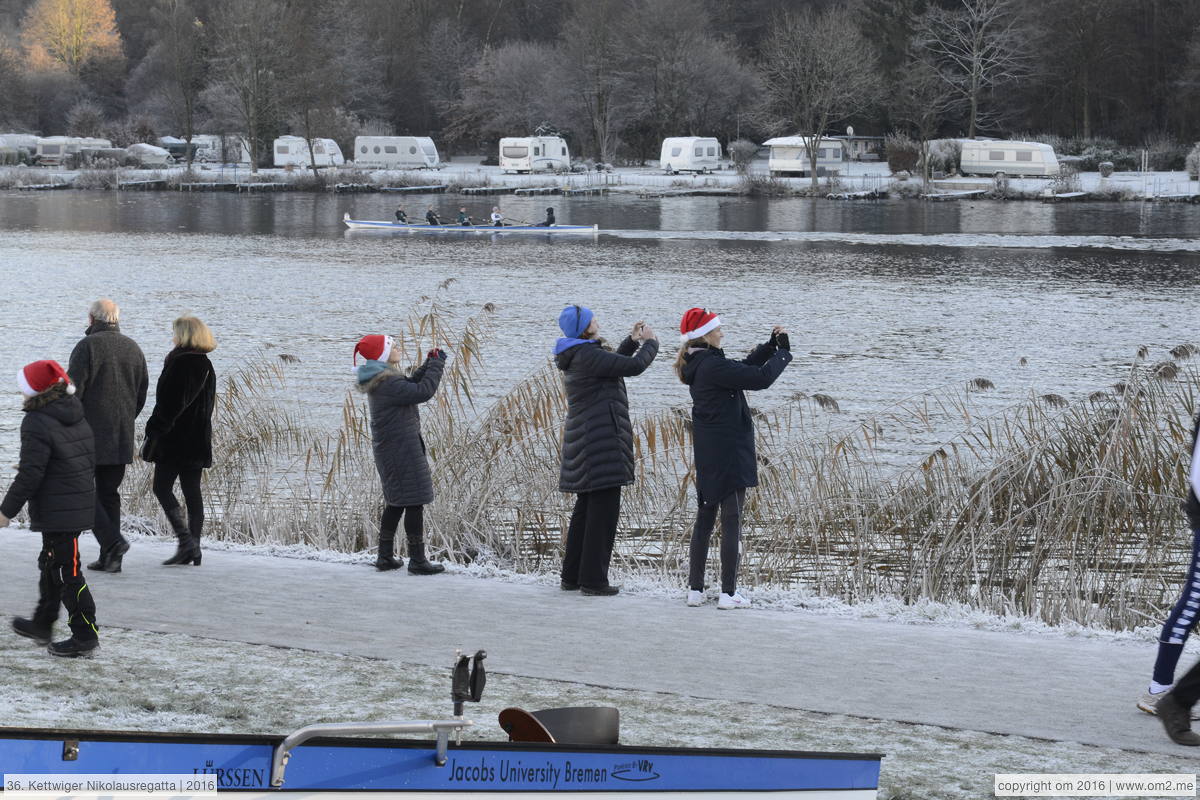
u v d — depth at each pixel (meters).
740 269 42.47
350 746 2.93
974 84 94.81
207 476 12.77
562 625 7.86
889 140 91.25
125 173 95.56
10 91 117.88
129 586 8.70
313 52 99.19
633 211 70.69
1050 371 24.08
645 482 12.30
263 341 27.89
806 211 70.06
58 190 90.44
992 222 61.50
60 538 6.66
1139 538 10.60
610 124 103.69
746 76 103.25
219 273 41.44
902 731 5.80
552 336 28.30
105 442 8.78
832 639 7.61
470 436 12.25
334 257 46.84
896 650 7.36
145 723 5.50
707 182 86.06
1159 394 13.48
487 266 43.78
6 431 18.75
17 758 2.64
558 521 11.51
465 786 3.04
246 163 108.06
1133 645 7.65
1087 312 32.06
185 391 9.23
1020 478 10.99
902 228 58.41
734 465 8.37
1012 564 10.07
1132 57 99.38
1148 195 74.94
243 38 95.62
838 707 6.18
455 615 8.07
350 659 6.85
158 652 6.88
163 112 119.69
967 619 8.37
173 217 66.44
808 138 85.81
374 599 8.52
